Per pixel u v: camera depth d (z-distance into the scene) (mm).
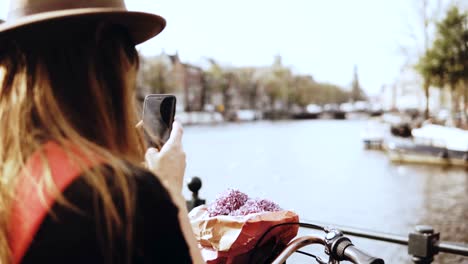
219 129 56406
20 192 649
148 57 60438
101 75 765
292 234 1358
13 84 745
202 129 56156
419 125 29438
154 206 654
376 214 10188
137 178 662
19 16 766
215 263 1294
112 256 618
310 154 25078
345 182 15062
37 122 722
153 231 645
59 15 720
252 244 1277
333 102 125500
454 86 28156
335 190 13406
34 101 727
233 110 92625
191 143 33344
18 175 669
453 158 19625
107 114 755
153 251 644
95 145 703
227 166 19438
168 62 68062
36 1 759
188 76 77625
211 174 16797
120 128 770
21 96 733
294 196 12375
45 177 646
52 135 704
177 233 669
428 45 28359
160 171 875
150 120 1001
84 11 731
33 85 739
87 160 666
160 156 891
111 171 656
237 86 95750
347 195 12516
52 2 759
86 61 758
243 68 104000
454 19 27172
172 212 670
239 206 1392
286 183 14727
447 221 9531
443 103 32719
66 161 663
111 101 766
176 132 950
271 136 41812
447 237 8297
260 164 20266
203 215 1409
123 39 807
